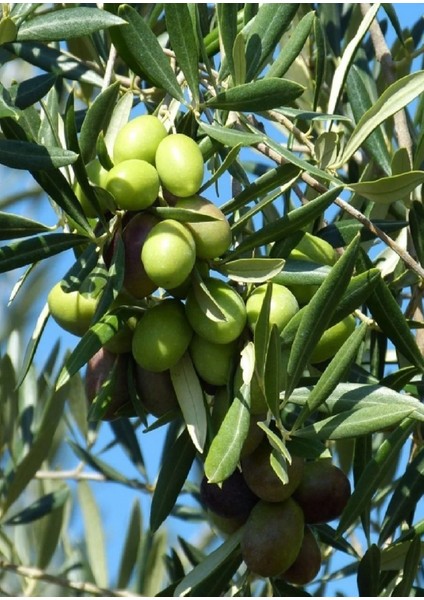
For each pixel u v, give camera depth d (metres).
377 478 0.68
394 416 0.64
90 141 0.67
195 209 0.63
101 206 0.64
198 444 0.63
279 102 0.67
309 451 0.64
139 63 0.67
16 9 0.68
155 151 0.64
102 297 0.62
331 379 0.63
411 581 0.71
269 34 0.71
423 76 0.68
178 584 0.71
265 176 0.67
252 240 0.66
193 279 0.63
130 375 0.67
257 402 0.63
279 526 0.67
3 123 0.63
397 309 0.68
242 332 0.64
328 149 0.69
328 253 0.69
